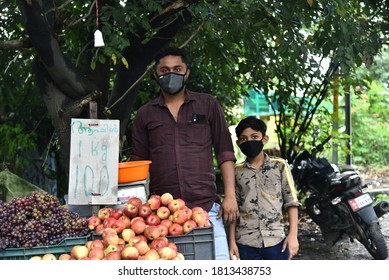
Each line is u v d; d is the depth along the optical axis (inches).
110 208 164.9
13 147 312.0
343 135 350.6
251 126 174.7
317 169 255.6
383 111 587.5
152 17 209.2
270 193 175.3
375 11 218.8
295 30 206.5
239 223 176.1
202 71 330.6
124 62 184.9
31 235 147.1
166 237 149.6
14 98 305.6
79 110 197.2
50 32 186.7
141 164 166.2
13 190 213.6
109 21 204.8
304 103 337.1
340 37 203.0
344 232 260.7
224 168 167.9
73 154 163.8
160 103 168.1
